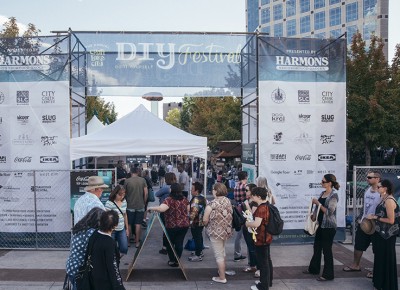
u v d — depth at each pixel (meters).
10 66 10.45
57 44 10.48
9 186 10.28
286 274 8.12
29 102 10.45
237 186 9.20
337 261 9.05
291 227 10.80
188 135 11.05
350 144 21.80
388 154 29.03
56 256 9.44
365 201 8.14
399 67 24.03
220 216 7.49
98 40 11.22
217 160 32.44
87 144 10.30
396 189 10.07
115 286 4.84
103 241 4.91
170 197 8.27
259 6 80.50
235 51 11.53
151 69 11.37
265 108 10.79
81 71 11.18
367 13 64.44
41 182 10.30
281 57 10.86
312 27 71.31
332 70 11.00
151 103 14.78
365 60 22.05
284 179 10.81
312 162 10.90
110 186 9.98
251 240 8.02
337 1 68.00
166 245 8.66
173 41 11.41
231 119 31.14
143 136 10.71
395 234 7.02
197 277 7.88
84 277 4.86
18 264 8.74
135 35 11.32
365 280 7.75
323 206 7.74
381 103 20.88
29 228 10.27
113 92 11.38
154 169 29.92
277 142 10.81
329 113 10.98
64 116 10.45
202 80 11.49
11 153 10.41
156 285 7.41
